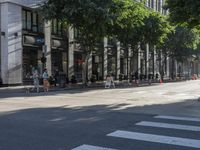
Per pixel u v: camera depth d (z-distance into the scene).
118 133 9.54
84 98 21.14
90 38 36.41
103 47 48.94
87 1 32.34
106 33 37.00
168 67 79.06
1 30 34.84
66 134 9.38
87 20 32.53
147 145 8.24
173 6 21.66
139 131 9.88
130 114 13.33
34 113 13.31
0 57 35.03
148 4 66.62
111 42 52.72
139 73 63.00
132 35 42.06
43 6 33.75
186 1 20.66
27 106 15.75
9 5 34.72
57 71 37.72
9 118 11.99
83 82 37.97
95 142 8.47
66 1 32.78
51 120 11.66
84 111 14.12
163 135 9.37
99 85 40.34
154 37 46.47
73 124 10.91
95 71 49.34
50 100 19.31
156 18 45.91
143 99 20.86
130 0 38.34
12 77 35.09
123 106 16.25
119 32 38.91
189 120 12.05
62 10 32.50
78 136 9.13
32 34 37.97
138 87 37.91
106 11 32.59
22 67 36.56
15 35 35.50
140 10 38.44
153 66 69.12
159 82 53.94
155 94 26.05
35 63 38.34
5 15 34.66
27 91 28.33
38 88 28.28
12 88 32.03
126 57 53.88
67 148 7.88
